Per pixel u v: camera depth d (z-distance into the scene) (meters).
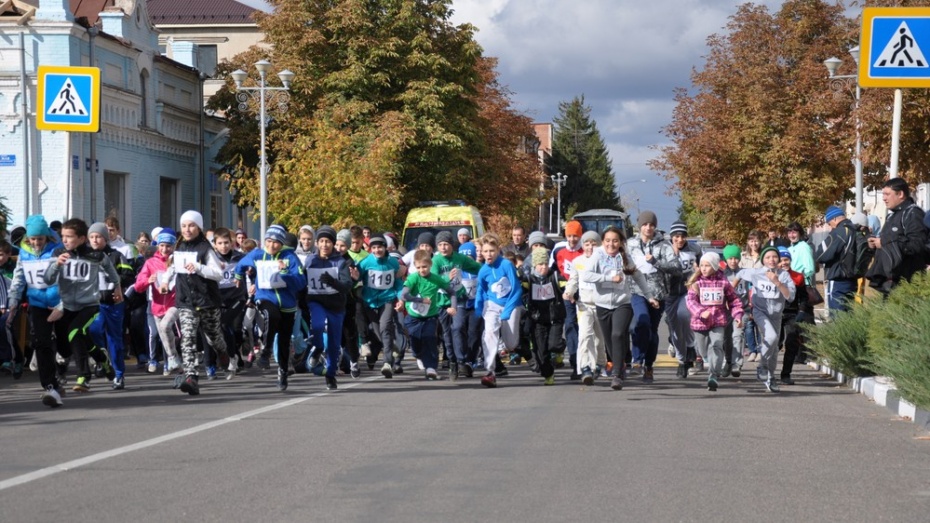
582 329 14.57
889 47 13.88
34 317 12.80
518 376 17.03
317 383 15.82
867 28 13.91
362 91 44.09
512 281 15.22
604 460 8.77
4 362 16.80
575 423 11.05
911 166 25.59
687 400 13.46
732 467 8.52
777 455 9.16
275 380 16.38
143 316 18.36
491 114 57.75
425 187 45.69
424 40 44.78
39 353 12.75
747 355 20.83
